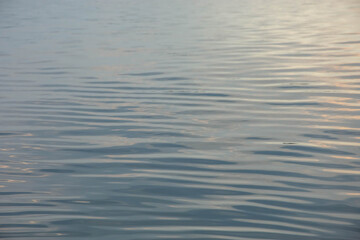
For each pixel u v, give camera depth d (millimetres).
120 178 4875
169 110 7184
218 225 3949
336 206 4242
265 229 3885
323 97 7633
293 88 8195
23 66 10367
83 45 12375
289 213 4133
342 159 5254
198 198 4422
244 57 10633
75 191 4602
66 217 4105
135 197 4453
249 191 4551
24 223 4016
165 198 4426
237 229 3885
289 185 4668
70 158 5430
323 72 9211
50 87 8688
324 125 6348
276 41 12328
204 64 10078
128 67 9984
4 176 4965
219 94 7945
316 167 5070
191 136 6062
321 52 10969
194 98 7754
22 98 8031
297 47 11555
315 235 3797
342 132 6074
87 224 3982
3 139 6102
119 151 5613
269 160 5273
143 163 5242
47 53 11555
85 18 17125
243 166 5125
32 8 20469
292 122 6508
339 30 13711
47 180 4859
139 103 7582
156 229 3895
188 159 5332
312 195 4453
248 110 7086
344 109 7004
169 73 9414
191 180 4805
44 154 5574
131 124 6602
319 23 15055
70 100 7859
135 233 3838
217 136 6043
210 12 17969
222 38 12859
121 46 12125
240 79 8859
